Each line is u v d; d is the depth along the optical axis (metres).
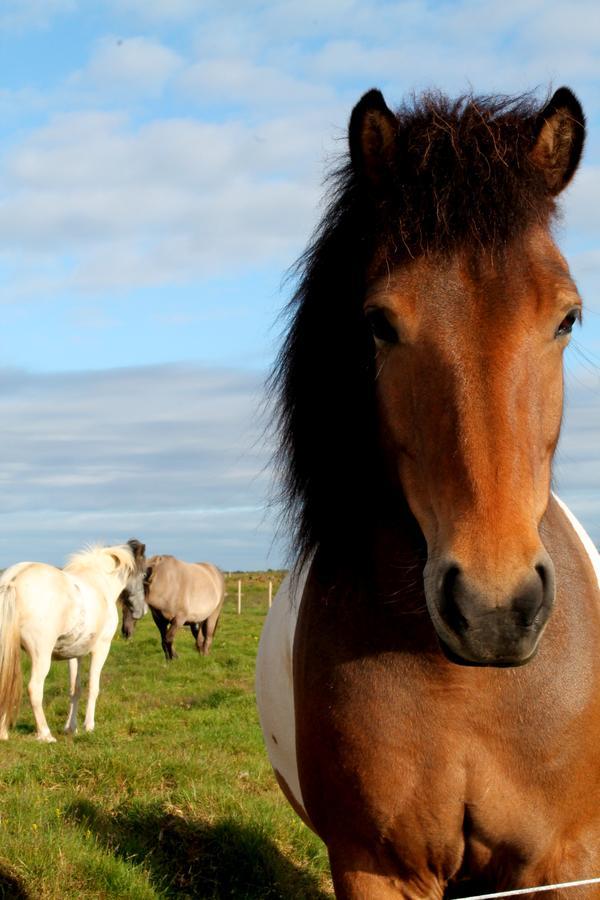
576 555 2.71
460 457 2.18
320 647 2.63
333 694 2.54
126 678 14.11
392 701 2.46
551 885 2.45
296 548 2.89
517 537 2.09
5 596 9.20
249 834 5.35
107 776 6.45
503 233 2.27
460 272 2.28
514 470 2.15
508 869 2.54
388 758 2.45
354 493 2.65
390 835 2.49
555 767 2.42
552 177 2.48
